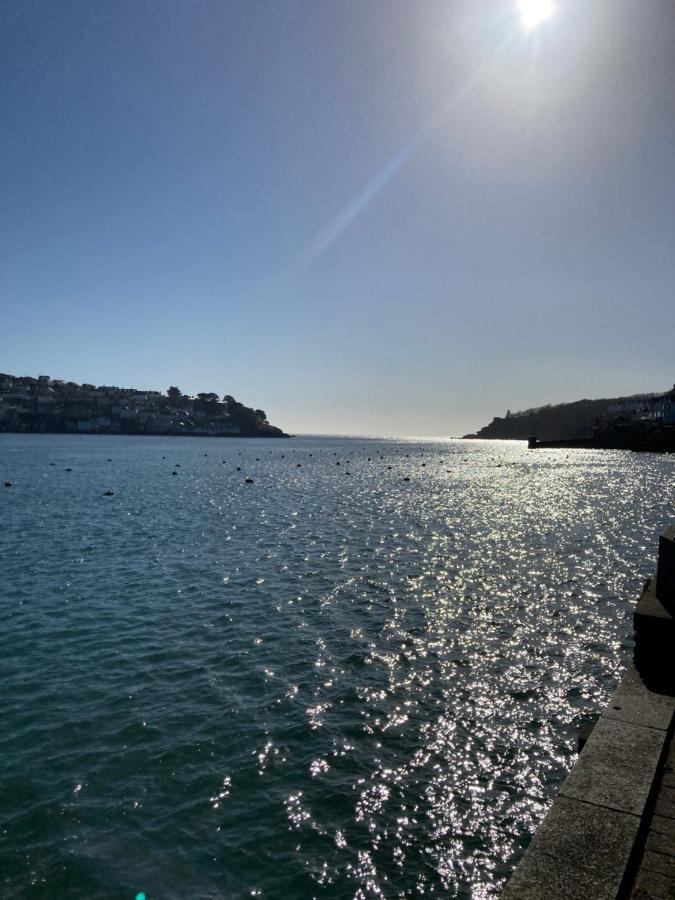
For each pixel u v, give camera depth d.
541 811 9.70
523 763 11.03
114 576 24.97
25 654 15.99
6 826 9.14
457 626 18.73
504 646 16.97
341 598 21.86
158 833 9.06
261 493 65.06
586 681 14.58
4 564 27.22
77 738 11.67
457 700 13.53
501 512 49.03
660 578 9.75
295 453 191.88
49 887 8.00
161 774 10.52
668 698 7.77
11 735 11.76
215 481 80.75
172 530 37.97
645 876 4.61
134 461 124.88
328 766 10.87
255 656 16.03
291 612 20.05
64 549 31.05
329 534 36.91
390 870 8.41
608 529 39.66
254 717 12.62
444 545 33.12
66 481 75.25
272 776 10.52
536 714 12.91
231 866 8.43
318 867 8.45
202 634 17.72
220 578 24.77
